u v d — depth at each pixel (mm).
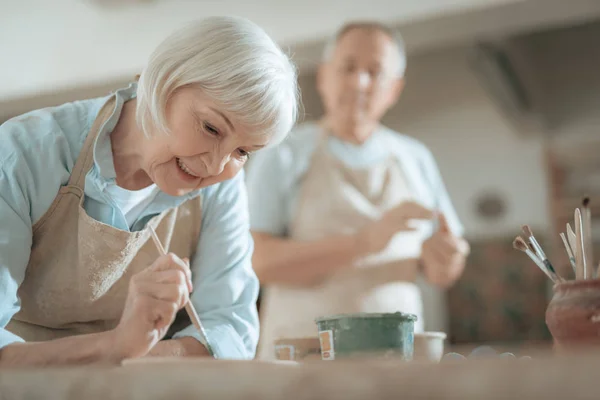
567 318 916
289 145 2375
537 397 447
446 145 7926
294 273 2180
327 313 2148
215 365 774
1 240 1117
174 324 1396
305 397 508
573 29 7617
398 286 2199
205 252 1414
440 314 7410
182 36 1100
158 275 1066
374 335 1046
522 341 7125
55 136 1223
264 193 2312
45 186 1203
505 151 7707
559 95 7699
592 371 439
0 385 626
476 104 7887
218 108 1070
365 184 2336
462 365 483
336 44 2439
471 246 7527
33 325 1346
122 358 1028
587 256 1051
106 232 1253
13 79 4438
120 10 4285
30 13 4449
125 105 1259
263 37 1139
